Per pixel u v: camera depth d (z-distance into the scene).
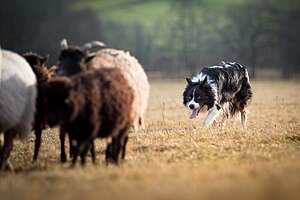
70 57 15.98
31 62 16.14
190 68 98.06
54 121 13.42
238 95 23.88
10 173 13.99
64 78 13.68
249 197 9.88
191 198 9.94
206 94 22.12
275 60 96.31
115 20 115.88
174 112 33.19
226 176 12.01
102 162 15.48
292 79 84.38
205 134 19.95
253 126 22.59
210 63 98.62
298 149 16.39
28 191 11.17
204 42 102.06
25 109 14.91
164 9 123.56
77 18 104.75
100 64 16.03
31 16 97.19
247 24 96.75
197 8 107.69
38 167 14.99
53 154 17.34
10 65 14.73
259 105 35.84
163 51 103.38
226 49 98.94
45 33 98.69
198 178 11.77
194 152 16.36
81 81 13.77
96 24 106.31
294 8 99.94
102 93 14.05
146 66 100.06
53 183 12.05
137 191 10.68
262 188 10.43
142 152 16.91
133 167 13.79
